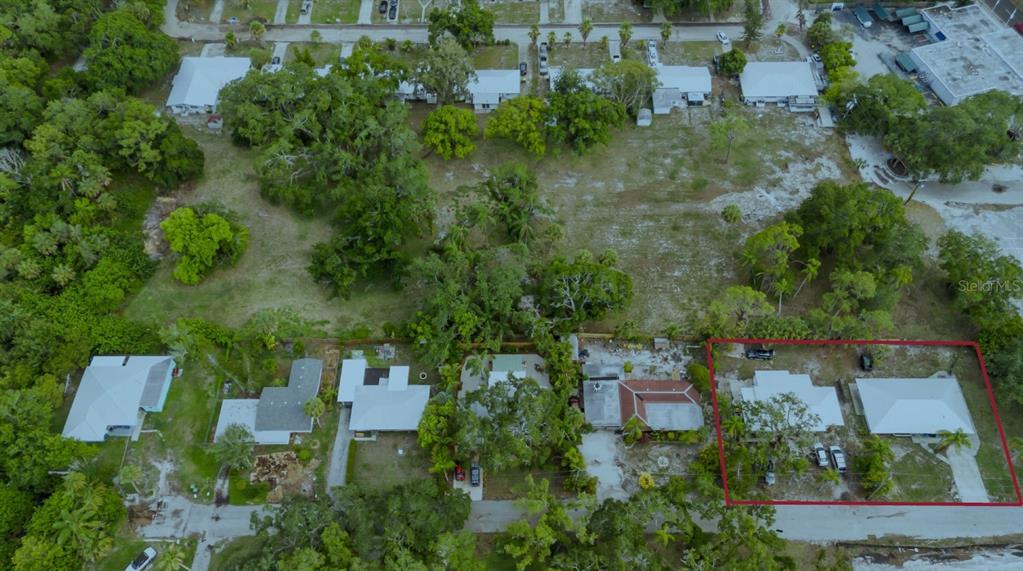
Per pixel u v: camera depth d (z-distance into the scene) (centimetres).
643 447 7069
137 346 7569
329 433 7181
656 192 9094
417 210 8081
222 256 8281
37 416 6719
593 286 7356
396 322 7919
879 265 7844
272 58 10556
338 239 7925
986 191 8994
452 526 6216
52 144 8544
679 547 6444
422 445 6681
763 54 10700
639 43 10812
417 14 11300
